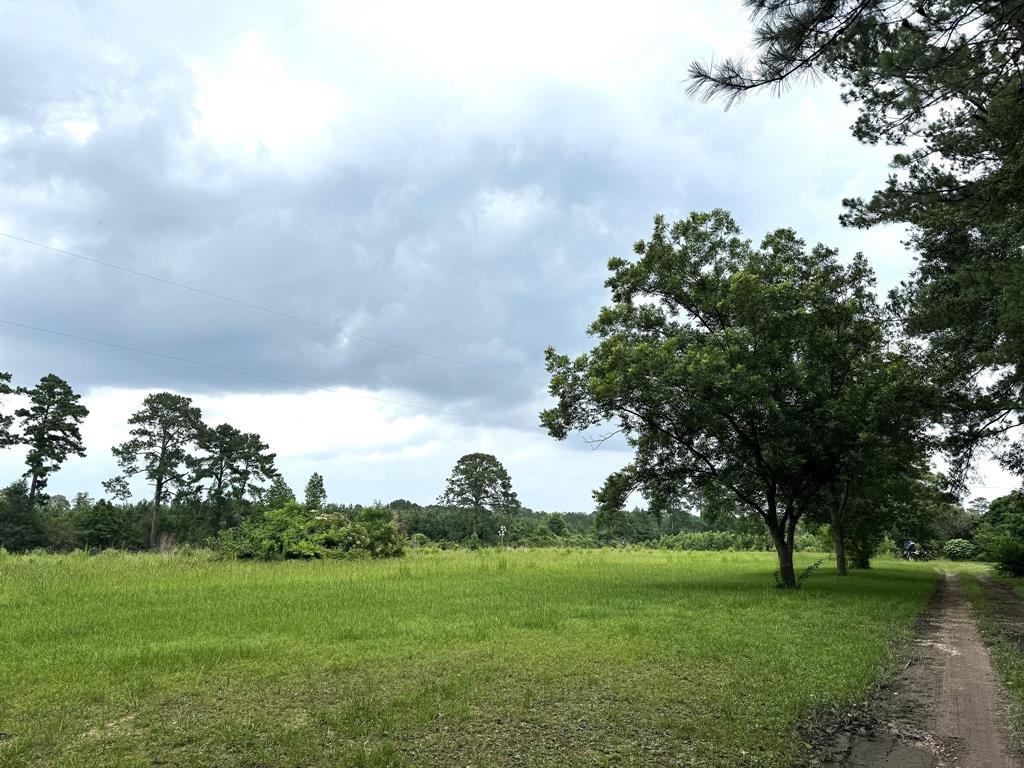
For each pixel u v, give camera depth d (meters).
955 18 6.38
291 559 34.12
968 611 16.16
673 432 21.45
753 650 9.45
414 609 13.54
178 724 6.00
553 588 18.31
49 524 64.19
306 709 6.55
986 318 15.06
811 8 5.32
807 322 19.53
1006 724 6.59
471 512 92.69
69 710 6.39
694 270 22.22
